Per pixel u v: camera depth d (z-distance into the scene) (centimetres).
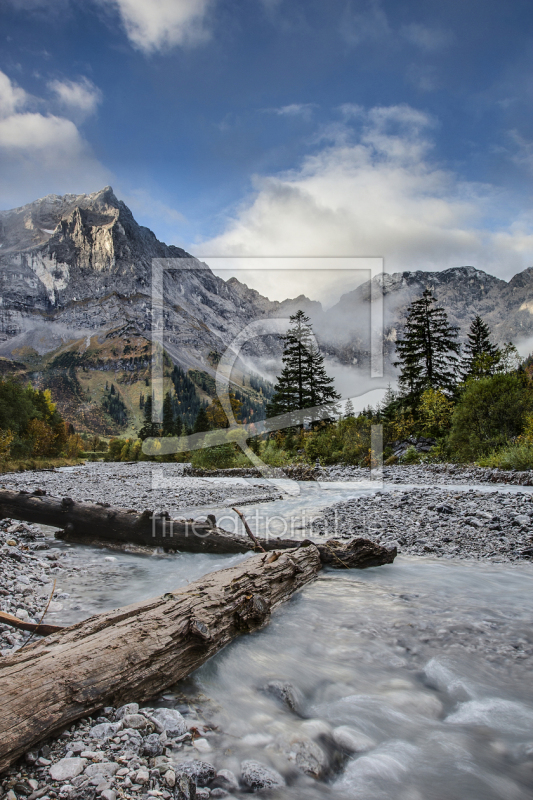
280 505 927
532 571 481
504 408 1598
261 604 339
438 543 603
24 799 150
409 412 2361
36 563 528
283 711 231
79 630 253
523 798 170
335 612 371
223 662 285
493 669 272
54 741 185
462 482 1225
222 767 179
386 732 214
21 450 3741
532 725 219
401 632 328
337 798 167
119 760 175
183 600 305
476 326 4478
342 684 260
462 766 188
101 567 534
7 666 206
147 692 235
